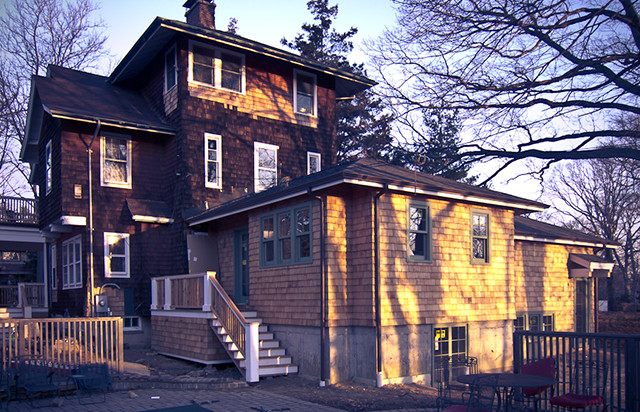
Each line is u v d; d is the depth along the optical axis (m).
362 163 14.16
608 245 20.62
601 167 36.84
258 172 19.55
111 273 17.48
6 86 31.16
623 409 7.95
